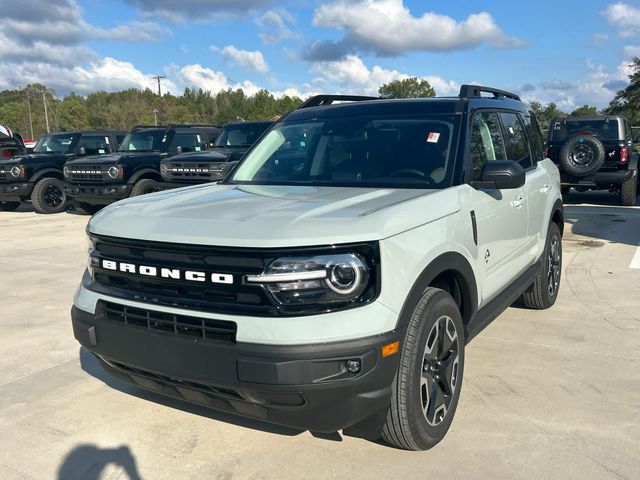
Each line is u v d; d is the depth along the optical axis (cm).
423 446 298
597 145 1175
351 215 274
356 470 290
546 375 396
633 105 5672
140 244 280
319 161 391
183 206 314
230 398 265
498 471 286
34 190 1343
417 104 400
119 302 288
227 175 421
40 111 11244
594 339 464
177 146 1302
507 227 406
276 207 296
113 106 10806
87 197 1244
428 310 288
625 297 581
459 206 328
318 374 246
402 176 355
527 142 504
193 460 303
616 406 351
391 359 262
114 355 293
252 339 249
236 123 1235
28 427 340
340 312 252
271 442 319
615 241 862
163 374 276
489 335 476
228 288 257
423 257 285
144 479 287
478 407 352
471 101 398
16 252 881
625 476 280
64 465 301
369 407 262
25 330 515
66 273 735
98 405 366
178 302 269
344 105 432
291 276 249
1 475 293
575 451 302
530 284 492
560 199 559
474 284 344
